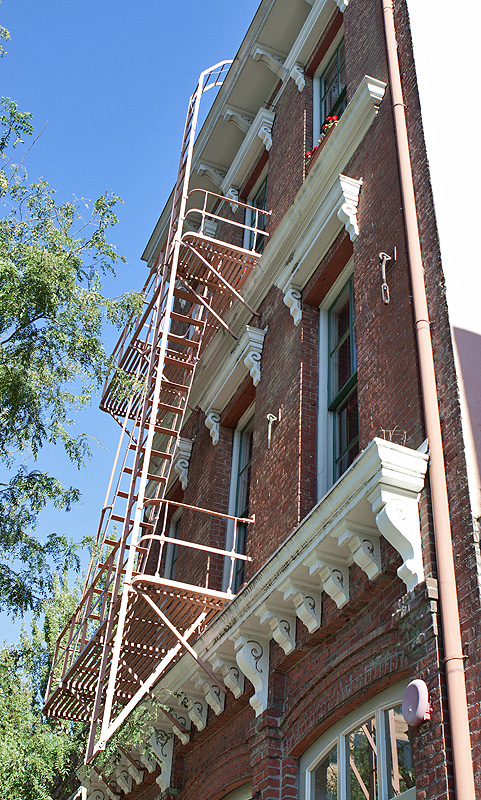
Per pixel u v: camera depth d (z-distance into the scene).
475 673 5.48
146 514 16.05
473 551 5.89
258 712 8.36
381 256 8.49
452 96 9.14
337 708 7.21
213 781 9.50
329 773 7.36
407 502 6.52
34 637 14.98
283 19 15.12
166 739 10.67
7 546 8.38
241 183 16.50
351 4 12.41
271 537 9.59
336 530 7.11
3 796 10.85
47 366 8.53
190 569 12.46
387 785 6.43
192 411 14.78
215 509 12.27
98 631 9.90
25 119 9.09
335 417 9.86
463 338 7.06
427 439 6.69
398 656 6.47
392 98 9.37
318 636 7.75
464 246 7.73
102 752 10.85
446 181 8.21
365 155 9.98
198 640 9.36
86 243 9.12
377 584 6.96
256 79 16.09
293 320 11.07
